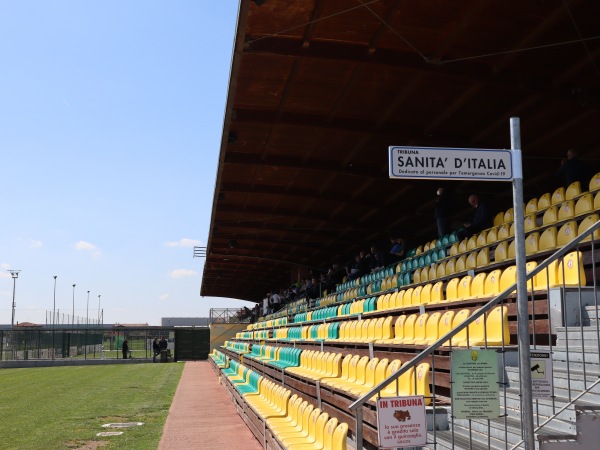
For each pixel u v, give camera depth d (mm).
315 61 13203
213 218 28594
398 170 5172
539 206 14547
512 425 6469
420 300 13430
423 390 7945
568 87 13703
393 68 13219
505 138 17109
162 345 53875
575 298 7691
